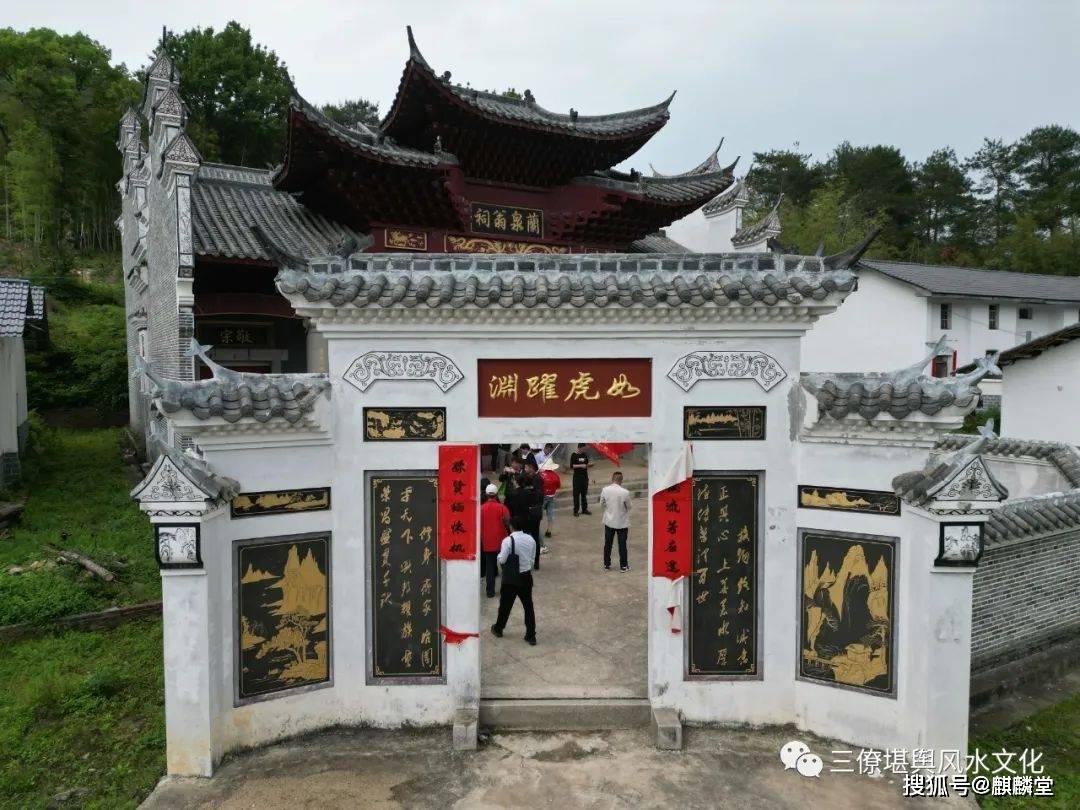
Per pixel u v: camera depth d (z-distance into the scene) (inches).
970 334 1180.5
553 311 293.1
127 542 553.6
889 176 2070.6
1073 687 366.3
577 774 282.5
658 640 315.3
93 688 343.6
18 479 705.0
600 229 794.2
